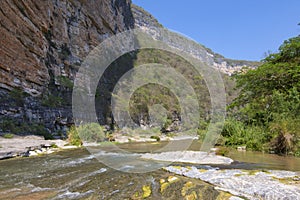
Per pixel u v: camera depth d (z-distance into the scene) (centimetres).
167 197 349
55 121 1442
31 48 1527
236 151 816
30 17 1569
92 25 2688
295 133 718
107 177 477
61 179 463
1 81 1162
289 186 357
